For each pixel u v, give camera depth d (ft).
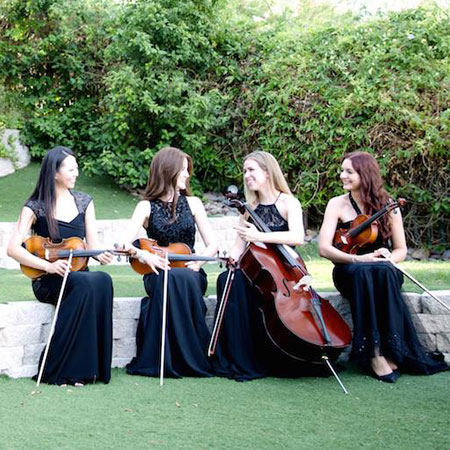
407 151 25.08
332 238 12.97
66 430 8.98
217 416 9.68
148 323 12.05
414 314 12.78
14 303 11.82
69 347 11.26
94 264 21.52
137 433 8.93
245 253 12.16
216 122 28.43
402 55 25.81
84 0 32.07
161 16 28.50
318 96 26.53
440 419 9.68
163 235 12.83
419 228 25.99
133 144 29.48
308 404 10.33
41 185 12.12
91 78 31.53
